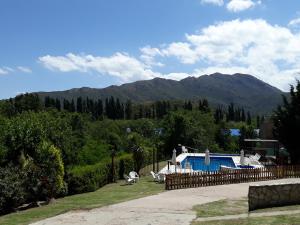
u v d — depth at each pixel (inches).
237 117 6215.6
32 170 919.0
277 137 1523.1
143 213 665.6
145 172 1630.2
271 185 689.0
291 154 1492.4
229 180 1122.0
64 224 605.9
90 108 6993.1
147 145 1996.8
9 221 670.5
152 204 756.0
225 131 3179.1
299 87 1467.8
